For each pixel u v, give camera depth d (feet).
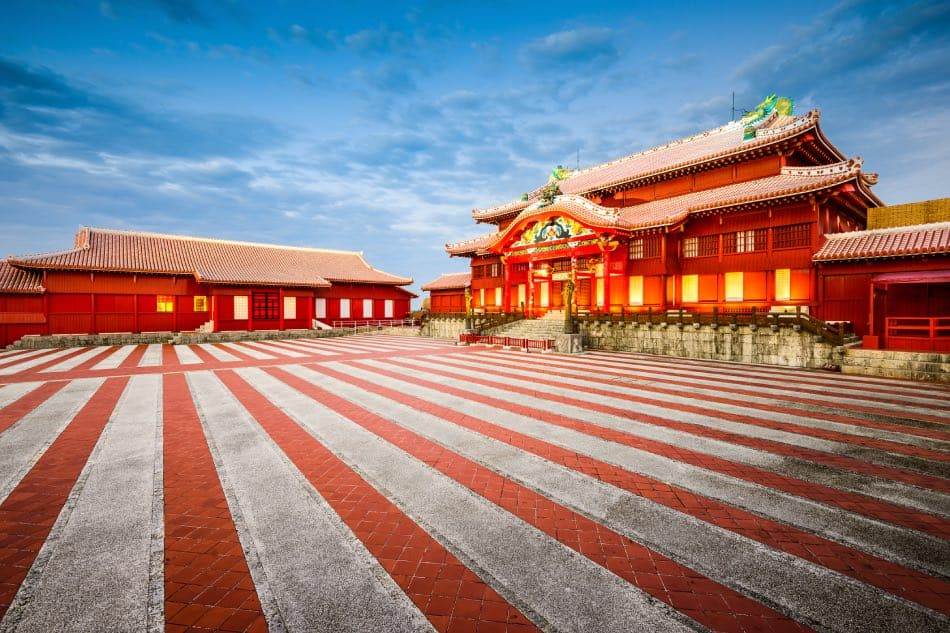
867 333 61.93
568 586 12.41
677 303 82.17
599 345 77.82
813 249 65.77
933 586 12.39
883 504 17.47
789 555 13.93
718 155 79.05
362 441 25.35
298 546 14.40
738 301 74.43
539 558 13.76
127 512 16.72
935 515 16.58
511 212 121.80
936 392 39.17
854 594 12.03
